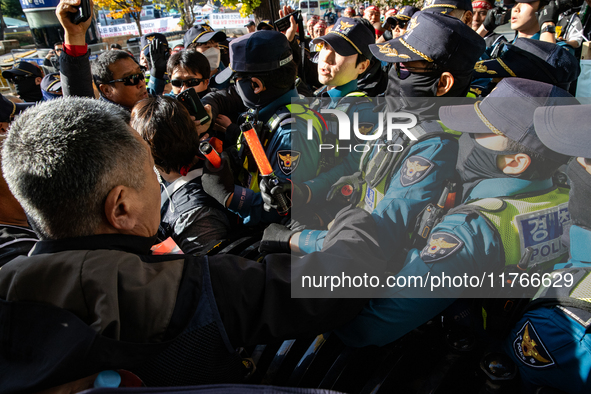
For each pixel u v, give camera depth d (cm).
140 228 89
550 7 295
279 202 141
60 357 65
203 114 179
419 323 102
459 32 112
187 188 164
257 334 86
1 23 1474
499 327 101
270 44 179
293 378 117
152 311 76
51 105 82
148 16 1983
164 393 65
